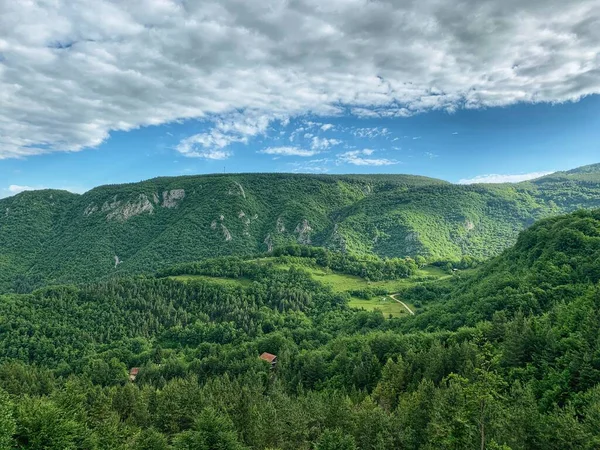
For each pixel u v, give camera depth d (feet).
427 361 304.09
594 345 228.63
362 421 230.89
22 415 208.54
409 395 270.67
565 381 221.25
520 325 287.28
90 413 287.89
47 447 197.98
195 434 226.38
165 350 594.24
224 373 437.17
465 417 171.94
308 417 258.57
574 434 168.45
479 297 429.38
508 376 252.83
